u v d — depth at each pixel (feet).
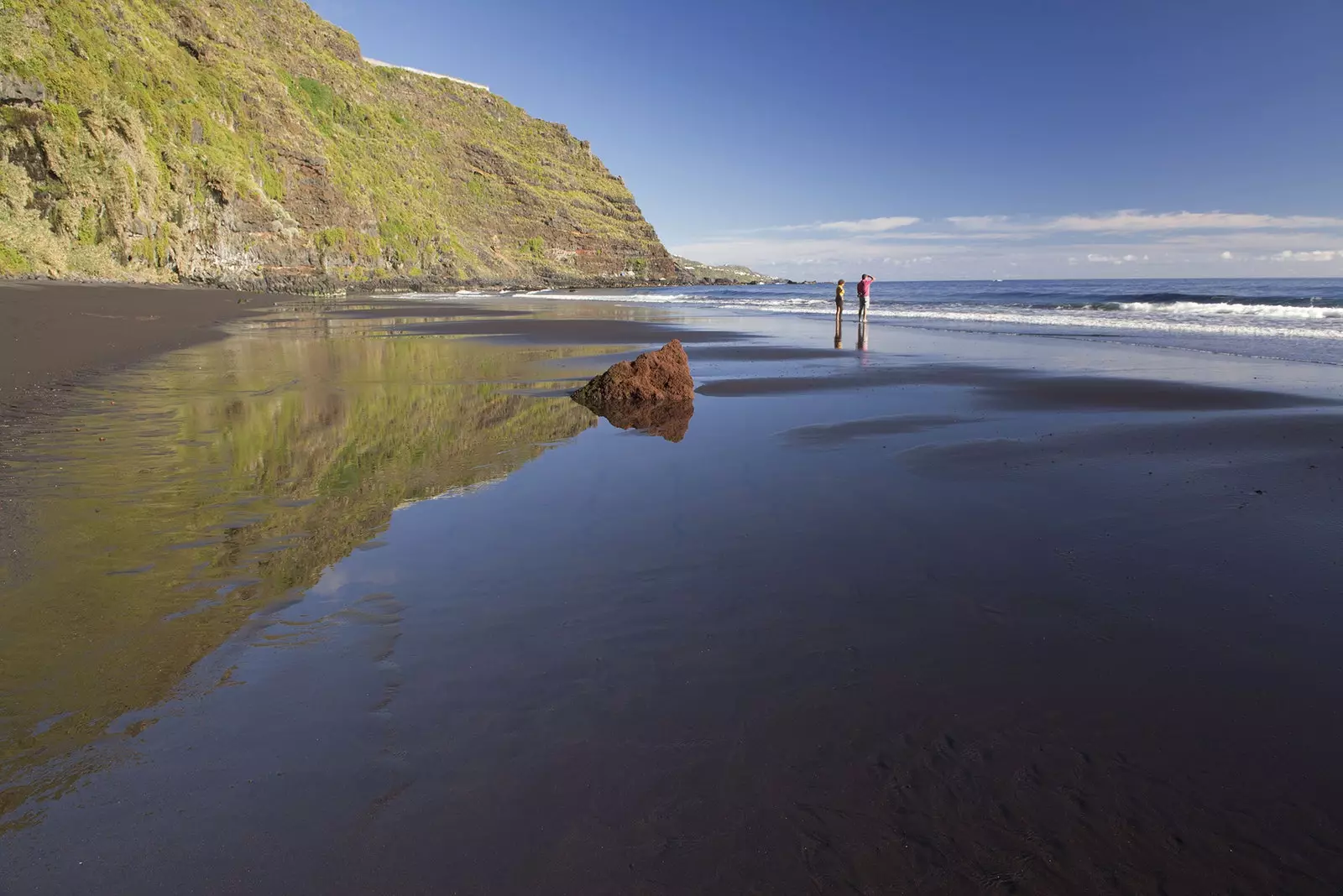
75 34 143.64
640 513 16.94
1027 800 7.52
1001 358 50.34
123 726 8.34
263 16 283.38
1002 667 10.12
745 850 6.81
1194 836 7.06
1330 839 7.01
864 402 33.47
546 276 382.83
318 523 15.84
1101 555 14.29
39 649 9.95
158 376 38.47
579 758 8.04
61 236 133.59
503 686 9.40
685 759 8.05
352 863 6.50
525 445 24.50
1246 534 15.42
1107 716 8.95
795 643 10.72
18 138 127.75
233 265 191.83
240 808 7.11
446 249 299.79
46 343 47.85
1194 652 10.51
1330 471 20.08
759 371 45.11
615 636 10.85
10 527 14.85
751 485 19.45
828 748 8.30
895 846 6.91
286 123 225.76
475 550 14.32
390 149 307.78
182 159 172.04
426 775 7.67
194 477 19.38
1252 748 8.32
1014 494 18.60
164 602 11.56
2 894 6.01
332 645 10.35
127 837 6.71
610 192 479.82
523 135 483.51
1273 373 41.73
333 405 31.40
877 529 15.89
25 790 7.25
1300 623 11.32
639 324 87.04
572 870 6.52
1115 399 33.71
